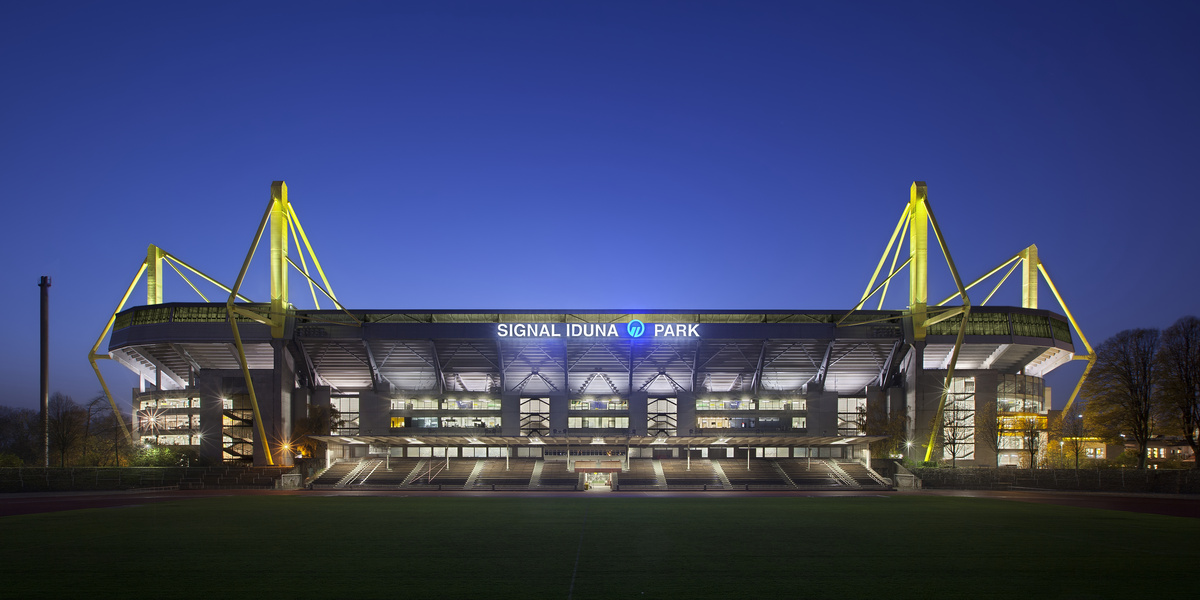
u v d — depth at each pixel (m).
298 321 106.06
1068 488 85.44
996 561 30.23
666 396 116.50
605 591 24.39
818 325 105.44
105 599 23.27
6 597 23.59
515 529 41.88
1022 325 106.56
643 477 101.00
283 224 105.06
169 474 91.12
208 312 105.88
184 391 112.12
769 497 75.00
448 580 26.14
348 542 36.00
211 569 28.27
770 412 113.62
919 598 23.42
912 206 104.31
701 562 29.94
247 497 73.88
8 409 170.50
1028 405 113.31
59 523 45.31
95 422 132.38
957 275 96.06
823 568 28.56
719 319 108.12
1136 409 91.81
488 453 113.75
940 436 104.00
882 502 66.25
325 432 107.62
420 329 104.38
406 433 113.38
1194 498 72.56
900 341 106.31
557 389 116.38
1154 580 26.28
